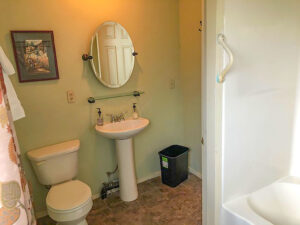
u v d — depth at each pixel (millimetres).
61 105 2172
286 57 1429
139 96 2611
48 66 2051
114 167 2592
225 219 1394
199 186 2662
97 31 2221
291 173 1688
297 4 1392
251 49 1263
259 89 1358
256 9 1223
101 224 2100
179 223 2070
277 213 1502
